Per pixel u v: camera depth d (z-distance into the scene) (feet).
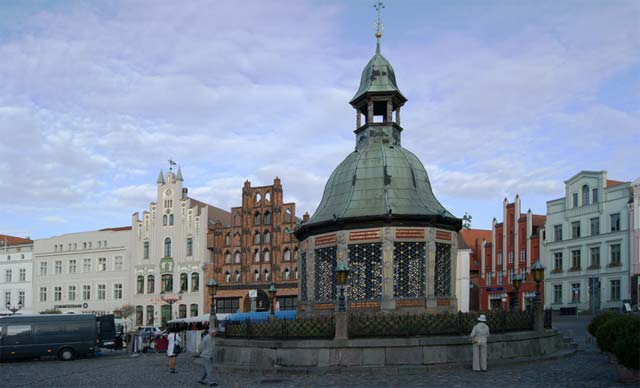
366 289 98.07
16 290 312.91
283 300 240.53
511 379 67.77
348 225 99.91
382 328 78.64
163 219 276.00
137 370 96.27
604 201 229.66
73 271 298.35
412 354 77.05
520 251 269.64
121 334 172.04
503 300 274.77
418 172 109.09
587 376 69.21
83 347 131.03
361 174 107.04
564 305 242.37
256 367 80.94
